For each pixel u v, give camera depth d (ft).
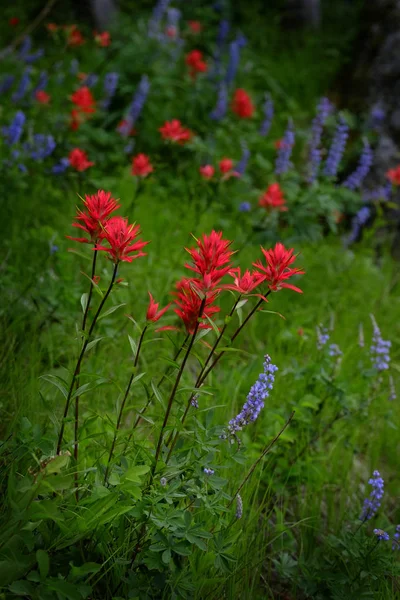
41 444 7.45
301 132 21.18
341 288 16.71
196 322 7.50
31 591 6.63
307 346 13.50
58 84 24.17
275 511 9.98
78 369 7.27
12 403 9.46
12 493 6.84
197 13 33.86
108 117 20.83
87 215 7.00
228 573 8.04
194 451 8.13
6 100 21.25
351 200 18.40
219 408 10.54
